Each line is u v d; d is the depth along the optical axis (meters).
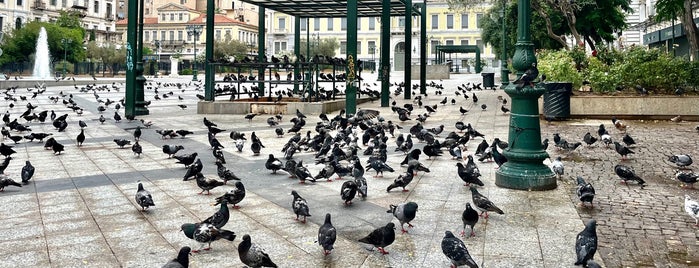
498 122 17.06
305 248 5.61
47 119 19.11
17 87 43.47
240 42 94.94
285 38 105.69
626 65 19.42
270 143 13.28
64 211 7.02
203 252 5.49
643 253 5.45
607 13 34.25
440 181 8.84
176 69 83.44
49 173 9.56
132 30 19.12
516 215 6.78
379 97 28.84
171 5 114.56
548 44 40.62
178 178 9.18
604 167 10.11
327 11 28.47
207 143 13.36
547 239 5.83
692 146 12.44
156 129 16.16
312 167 10.22
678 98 17.50
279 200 7.66
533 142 8.36
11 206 7.25
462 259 4.74
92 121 18.42
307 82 21.12
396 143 12.37
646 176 9.28
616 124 15.16
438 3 101.38
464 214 5.91
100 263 5.15
